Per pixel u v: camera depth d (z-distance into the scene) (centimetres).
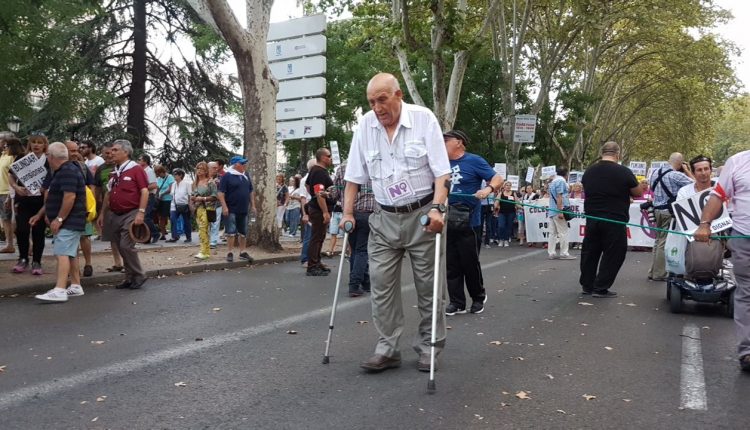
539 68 3675
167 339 600
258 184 1406
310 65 1582
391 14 2234
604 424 393
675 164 1041
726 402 436
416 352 529
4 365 509
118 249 903
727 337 635
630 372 505
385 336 500
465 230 729
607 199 866
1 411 407
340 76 3119
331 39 3089
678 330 665
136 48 2716
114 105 2484
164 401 427
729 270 833
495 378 483
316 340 598
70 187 779
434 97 1925
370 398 434
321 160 1069
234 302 805
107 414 402
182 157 2800
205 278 1024
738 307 519
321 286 952
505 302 826
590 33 3278
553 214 1459
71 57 1404
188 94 2820
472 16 2370
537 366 518
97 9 1407
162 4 2738
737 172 526
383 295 496
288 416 400
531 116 2569
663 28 3581
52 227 778
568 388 462
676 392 455
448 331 647
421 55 1902
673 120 5059
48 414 402
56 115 1426
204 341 592
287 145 3148
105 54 2659
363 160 500
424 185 481
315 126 1578
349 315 723
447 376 486
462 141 738
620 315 745
